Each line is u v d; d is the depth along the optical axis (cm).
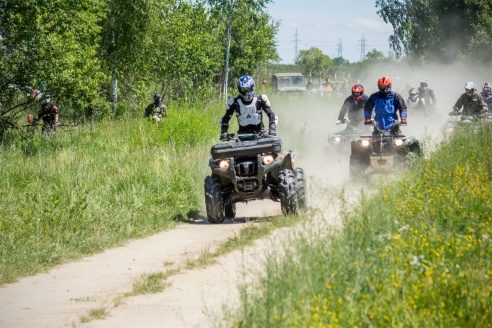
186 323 745
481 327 609
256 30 4881
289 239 858
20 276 1027
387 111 1705
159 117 2595
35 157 1936
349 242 820
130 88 4044
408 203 1045
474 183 1176
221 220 1406
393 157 1609
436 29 6656
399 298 652
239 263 989
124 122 2838
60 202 1375
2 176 1587
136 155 1939
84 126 2672
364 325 619
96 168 1714
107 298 872
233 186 1435
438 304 646
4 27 2525
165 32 3891
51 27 2564
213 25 4638
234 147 1344
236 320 667
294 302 663
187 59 4006
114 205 1472
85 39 3053
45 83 2545
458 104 2317
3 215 1320
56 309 834
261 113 1424
